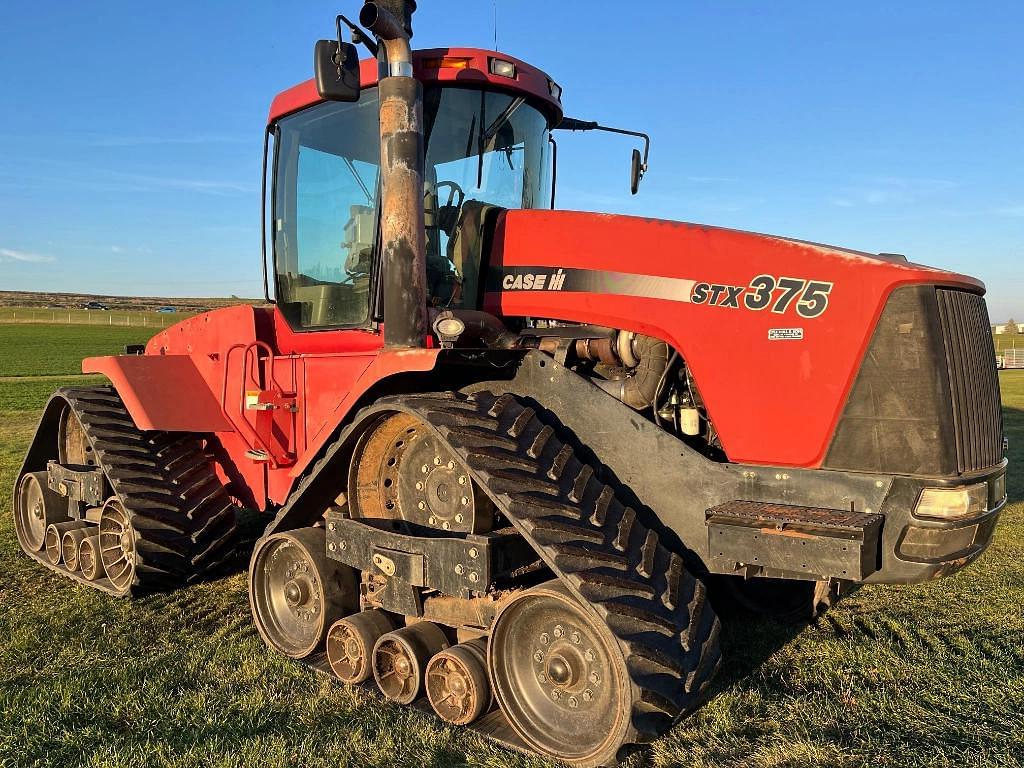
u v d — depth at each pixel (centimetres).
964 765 290
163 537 486
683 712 301
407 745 310
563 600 296
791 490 315
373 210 410
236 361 498
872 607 470
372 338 419
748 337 328
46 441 624
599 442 351
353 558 368
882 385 303
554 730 308
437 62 398
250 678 376
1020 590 496
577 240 382
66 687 364
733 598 443
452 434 317
